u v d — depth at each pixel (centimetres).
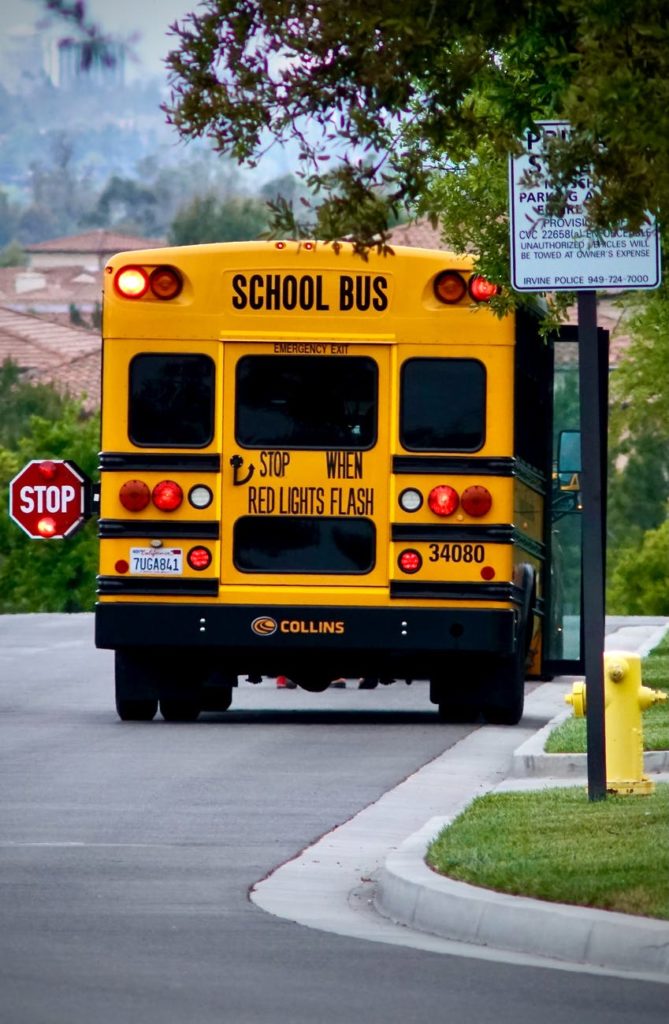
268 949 2308
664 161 2662
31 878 2764
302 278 4728
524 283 3089
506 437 4716
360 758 4216
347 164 2841
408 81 2839
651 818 2934
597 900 2339
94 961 2212
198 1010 1975
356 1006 2014
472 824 2934
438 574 4712
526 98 3198
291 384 4738
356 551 4731
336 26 2808
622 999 2058
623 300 7312
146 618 4728
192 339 4738
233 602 4725
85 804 3500
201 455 4738
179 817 3350
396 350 4716
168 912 2531
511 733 4766
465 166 5112
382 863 2872
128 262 4744
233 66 2941
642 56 2581
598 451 3127
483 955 2289
